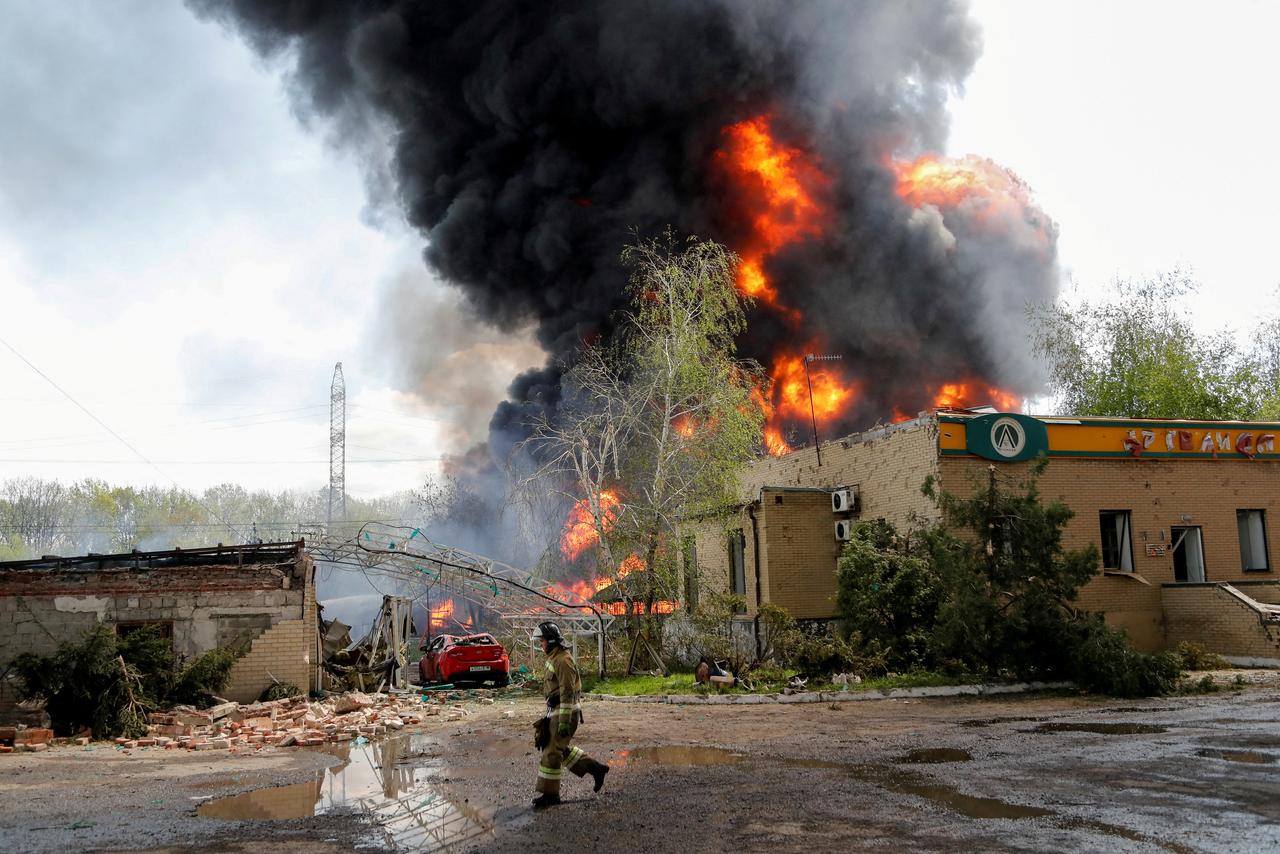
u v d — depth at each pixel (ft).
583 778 28.50
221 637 54.85
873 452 69.87
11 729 40.63
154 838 21.49
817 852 18.85
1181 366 105.81
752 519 74.08
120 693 44.19
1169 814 21.09
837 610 66.49
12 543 261.65
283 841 21.11
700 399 69.41
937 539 53.93
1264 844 18.39
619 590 68.03
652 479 69.36
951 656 53.47
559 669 25.17
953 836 19.76
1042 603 50.26
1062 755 29.58
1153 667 45.96
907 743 33.50
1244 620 59.98
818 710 44.98
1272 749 29.58
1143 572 66.39
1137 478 67.36
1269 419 105.19
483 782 28.55
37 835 21.86
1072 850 18.39
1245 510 70.33
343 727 44.04
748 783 26.58
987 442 63.52
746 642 62.54
